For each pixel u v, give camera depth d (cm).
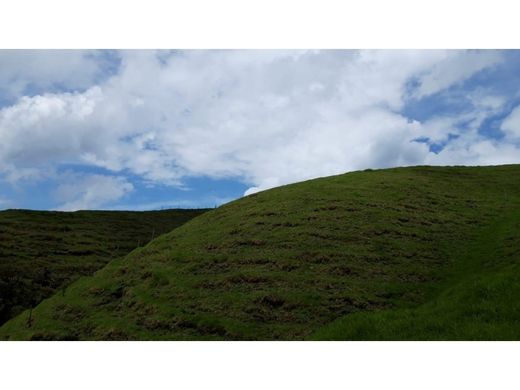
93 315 3203
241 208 5012
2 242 6794
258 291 3031
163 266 3728
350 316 2166
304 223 4184
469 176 6706
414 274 3322
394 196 5119
